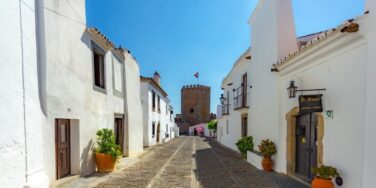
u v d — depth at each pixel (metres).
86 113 8.88
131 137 14.57
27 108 5.22
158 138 28.33
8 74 4.61
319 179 5.88
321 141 6.69
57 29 7.00
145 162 12.62
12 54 4.76
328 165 6.35
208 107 61.16
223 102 23.17
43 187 5.46
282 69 8.89
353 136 5.42
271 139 10.06
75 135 8.24
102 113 10.53
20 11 5.10
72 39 7.93
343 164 5.75
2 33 4.48
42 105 6.25
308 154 7.93
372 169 4.63
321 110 6.54
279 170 9.32
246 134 15.91
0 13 4.44
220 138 27.00
